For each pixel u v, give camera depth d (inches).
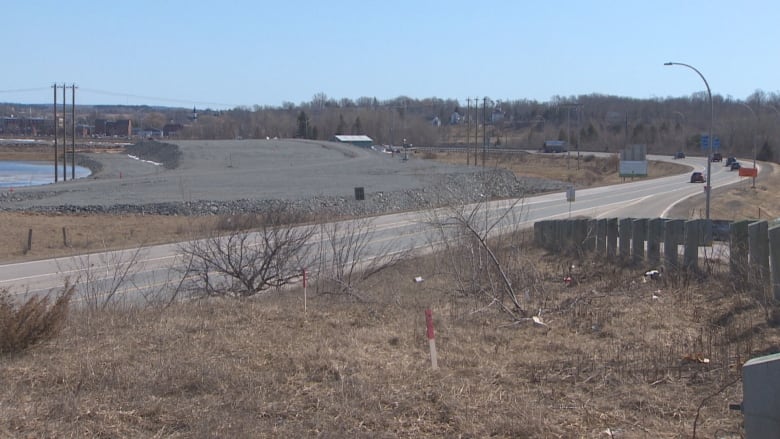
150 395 285.4
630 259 700.0
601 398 283.3
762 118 4618.6
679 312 452.8
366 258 903.7
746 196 2086.6
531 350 365.1
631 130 6220.5
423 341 380.2
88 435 244.5
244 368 323.6
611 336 395.2
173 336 394.0
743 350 339.0
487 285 554.6
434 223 856.9
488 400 279.0
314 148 4311.0
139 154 4655.5
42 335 363.3
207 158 3676.2
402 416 263.9
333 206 1754.4
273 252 651.5
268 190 2155.5
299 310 482.9
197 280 689.0
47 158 5093.5
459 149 5649.6
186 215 1679.4
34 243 1264.8
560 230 871.1
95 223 1526.8
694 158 4753.9
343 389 291.1
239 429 247.8
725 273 546.6
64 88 2957.7
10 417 257.1
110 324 425.4
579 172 3627.0
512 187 2166.6
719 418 257.4
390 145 5944.9
